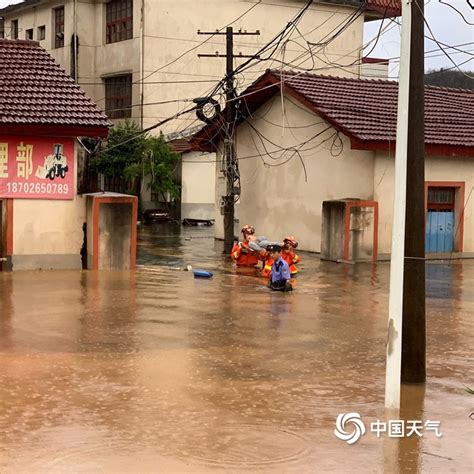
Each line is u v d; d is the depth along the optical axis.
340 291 18.05
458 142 25.67
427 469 7.07
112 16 42.81
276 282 17.78
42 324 13.14
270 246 18.05
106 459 7.04
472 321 14.68
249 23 42.72
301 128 27.19
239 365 10.70
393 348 8.90
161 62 40.91
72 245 20.30
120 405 8.70
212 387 9.55
